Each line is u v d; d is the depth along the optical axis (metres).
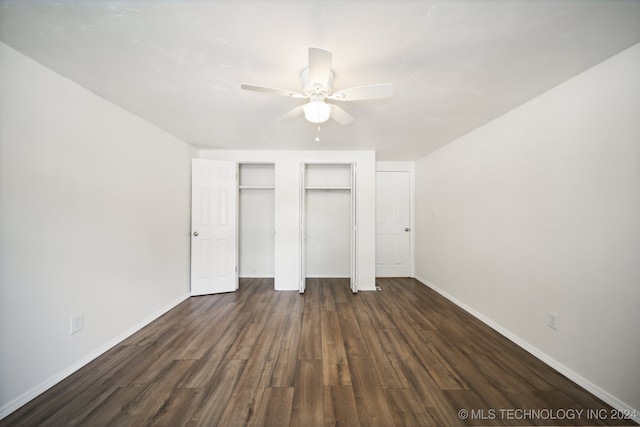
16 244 1.47
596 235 1.57
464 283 2.98
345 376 1.73
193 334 2.34
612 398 1.47
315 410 1.44
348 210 4.43
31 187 1.54
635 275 1.39
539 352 1.95
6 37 1.34
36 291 1.56
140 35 1.31
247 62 1.55
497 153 2.43
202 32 1.29
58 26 1.25
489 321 2.53
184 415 1.40
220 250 3.57
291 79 1.74
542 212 1.94
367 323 2.58
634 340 1.39
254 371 1.79
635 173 1.39
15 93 1.46
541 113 1.95
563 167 1.78
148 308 2.58
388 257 4.50
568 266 1.74
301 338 2.26
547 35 1.29
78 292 1.83
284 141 3.29
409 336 2.30
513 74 1.67
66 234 1.75
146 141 2.56
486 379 1.71
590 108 1.60
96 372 1.77
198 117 2.46
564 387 1.63
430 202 3.88
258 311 2.90
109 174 2.11
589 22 1.20
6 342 1.41
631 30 1.25
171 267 2.99
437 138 3.14
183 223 3.24
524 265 2.11
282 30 1.27
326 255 4.44
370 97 1.62
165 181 2.88
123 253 2.26
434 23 1.21
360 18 1.19
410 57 1.48
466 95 1.97
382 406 1.47
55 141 1.67
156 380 1.69
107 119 2.08
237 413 1.42
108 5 1.11
